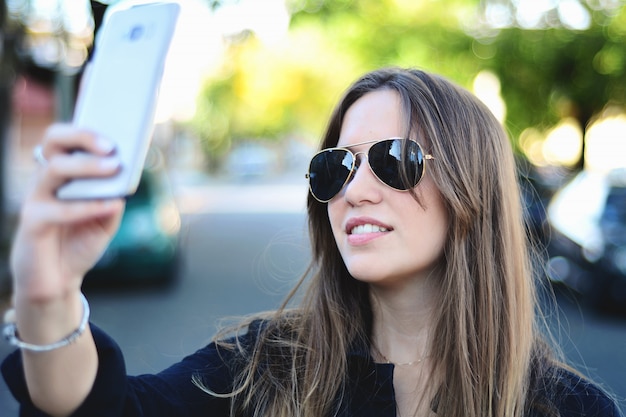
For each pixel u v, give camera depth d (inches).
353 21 482.6
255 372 60.4
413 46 489.7
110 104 38.7
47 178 36.2
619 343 251.3
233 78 874.8
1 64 367.6
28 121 649.6
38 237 36.9
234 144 2130.9
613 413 56.1
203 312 308.2
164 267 364.5
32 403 41.8
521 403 57.0
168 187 421.7
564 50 483.2
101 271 353.7
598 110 529.7
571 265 321.7
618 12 477.4
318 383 58.3
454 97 61.2
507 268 60.2
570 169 556.7
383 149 57.5
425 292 60.6
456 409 56.4
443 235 59.0
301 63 856.9
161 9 40.1
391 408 56.5
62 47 362.9
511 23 490.9
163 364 225.8
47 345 39.8
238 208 962.1
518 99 516.4
